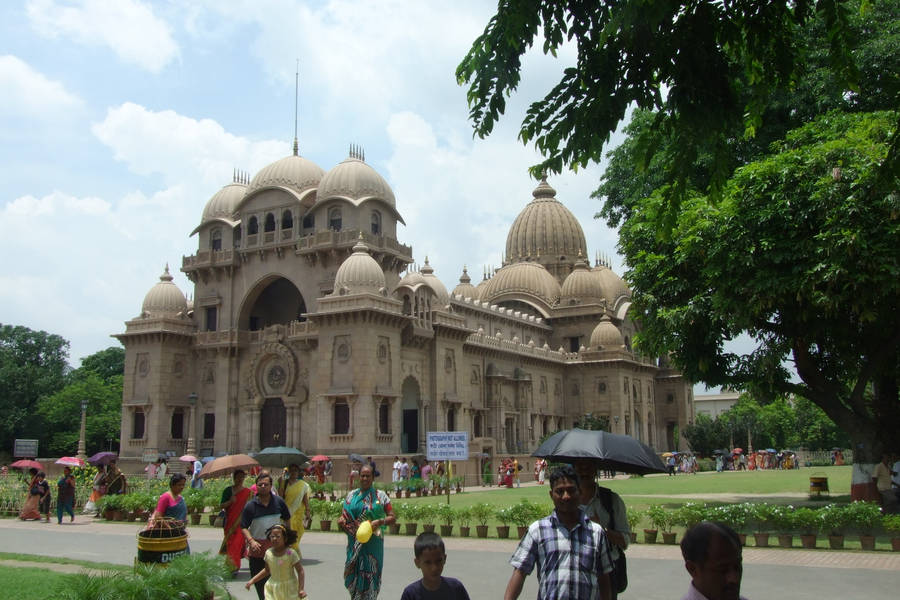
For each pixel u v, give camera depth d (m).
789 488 42.25
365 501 12.53
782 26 9.37
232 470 18.05
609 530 10.04
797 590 15.16
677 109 9.60
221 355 61.66
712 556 5.26
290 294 64.69
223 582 12.91
